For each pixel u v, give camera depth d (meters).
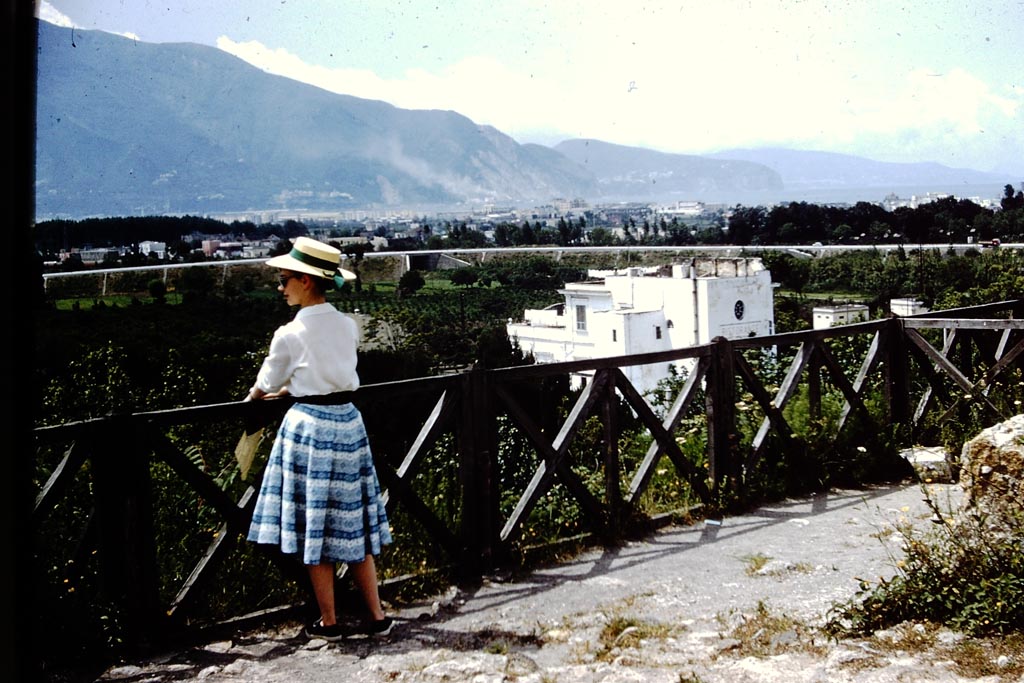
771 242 74.56
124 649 3.95
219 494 4.18
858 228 66.19
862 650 3.63
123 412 3.94
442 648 4.05
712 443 6.18
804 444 6.64
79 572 3.92
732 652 3.80
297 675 3.75
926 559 4.08
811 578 4.73
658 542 5.58
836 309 45.75
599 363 5.53
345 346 4.06
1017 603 3.66
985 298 14.70
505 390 5.12
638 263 82.38
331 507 4.03
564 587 4.84
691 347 6.02
